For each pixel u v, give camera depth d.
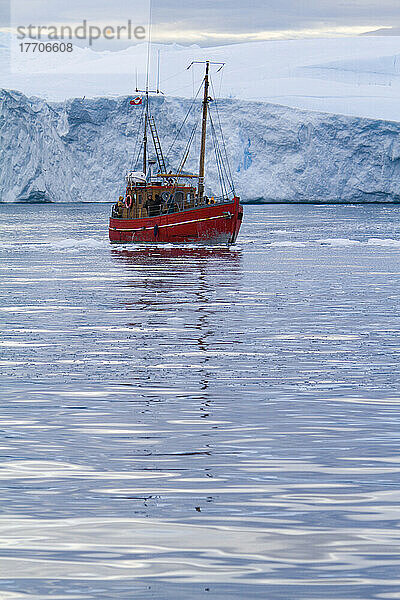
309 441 32.19
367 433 33.41
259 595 19.47
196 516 24.11
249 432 33.59
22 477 27.66
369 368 47.94
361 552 21.64
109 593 19.56
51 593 19.56
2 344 56.78
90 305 80.06
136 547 21.97
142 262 138.38
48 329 63.91
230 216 172.62
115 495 25.86
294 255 151.88
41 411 37.38
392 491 26.19
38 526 23.38
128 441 32.19
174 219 173.25
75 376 45.59
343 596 19.41
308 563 21.02
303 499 25.50
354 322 67.81
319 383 43.62
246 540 22.42
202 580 20.19
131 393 41.19
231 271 120.75
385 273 116.50
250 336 60.16
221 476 27.77
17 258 148.12
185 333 61.59
